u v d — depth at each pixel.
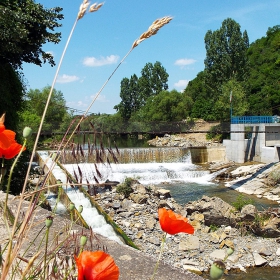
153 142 56.94
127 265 4.46
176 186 27.94
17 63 17.66
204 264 12.70
